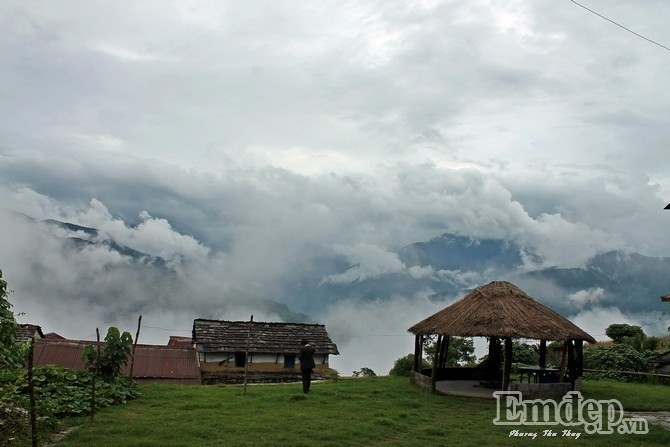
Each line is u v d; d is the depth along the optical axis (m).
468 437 14.27
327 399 19.31
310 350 20.69
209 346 31.25
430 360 33.38
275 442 12.77
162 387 21.48
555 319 21.17
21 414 12.74
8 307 11.94
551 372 22.44
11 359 11.63
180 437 12.83
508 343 20.48
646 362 31.81
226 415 15.77
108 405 16.55
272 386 23.69
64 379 17.17
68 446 11.71
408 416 16.69
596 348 34.91
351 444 13.08
